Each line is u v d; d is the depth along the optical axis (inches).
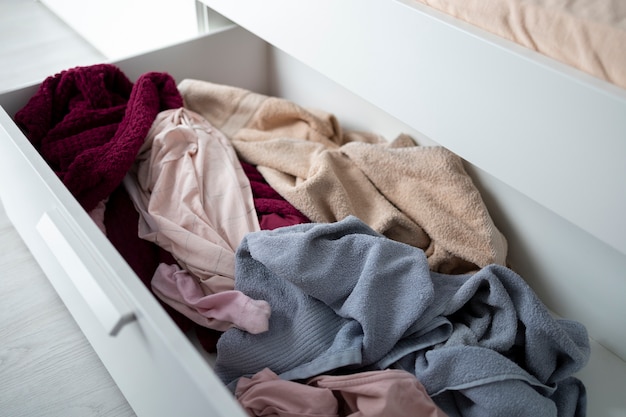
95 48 69.7
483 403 26.9
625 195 25.4
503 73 28.1
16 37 70.1
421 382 28.0
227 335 30.8
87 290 24.8
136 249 36.4
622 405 31.9
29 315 39.3
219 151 40.4
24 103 42.5
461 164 38.1
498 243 35.5
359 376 27.1
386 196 38.7
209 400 19.6
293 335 30.5
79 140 39.4
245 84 54.1
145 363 26.7
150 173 38.8
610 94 24.2
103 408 34.8
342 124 49.8
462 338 29.1
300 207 37.2
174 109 43.0
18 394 34.9
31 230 38.4
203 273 34.2
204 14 51.0
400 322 28.9
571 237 34.2
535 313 29.0
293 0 38.1
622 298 33.1
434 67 31.4
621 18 25.5
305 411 26.8
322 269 30.0
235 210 36.7
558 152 27.5
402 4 31.4
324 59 38.2
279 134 45.3
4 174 38.1
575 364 29.3
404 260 30.6
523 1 27.8
